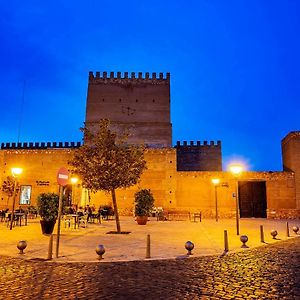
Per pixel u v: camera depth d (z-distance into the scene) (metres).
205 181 35.47
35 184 35.84
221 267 10.59
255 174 35.56
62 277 9.20
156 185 35.28
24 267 10.48
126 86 50.56
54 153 36.25
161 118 49.72
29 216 30.77
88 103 49.88
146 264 11.06
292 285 8.36
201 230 21.81
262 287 8.17
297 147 35.75
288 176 35.38
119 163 19.88
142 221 25.78
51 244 11.88
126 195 34.97
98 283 8.55
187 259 11.99
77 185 34.66
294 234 20.64
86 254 12.67
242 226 25.36
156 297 7.32
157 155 35.84
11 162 36.44
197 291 7.79
